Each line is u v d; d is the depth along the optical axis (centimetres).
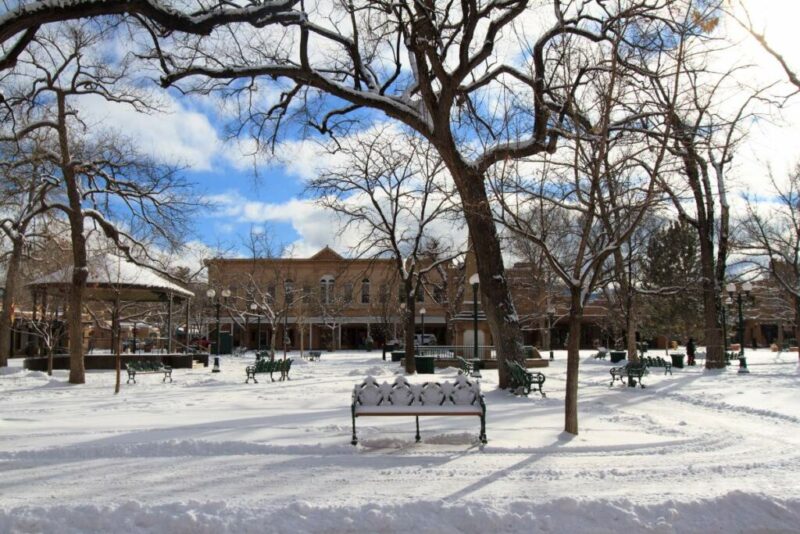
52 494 691
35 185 2739
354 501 655
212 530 580
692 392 1842
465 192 1728
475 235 1805
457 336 3462
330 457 882
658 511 626
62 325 3116
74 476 771
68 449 902
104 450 905
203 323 6512
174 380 2509
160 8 1121
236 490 705
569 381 1069
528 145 1567
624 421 1231
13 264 3177
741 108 3584
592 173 1180
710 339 2845
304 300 6769
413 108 1755
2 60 1201
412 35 1515
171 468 812
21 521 586
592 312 6391
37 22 1070
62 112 2292
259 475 774
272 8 1235
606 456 900
